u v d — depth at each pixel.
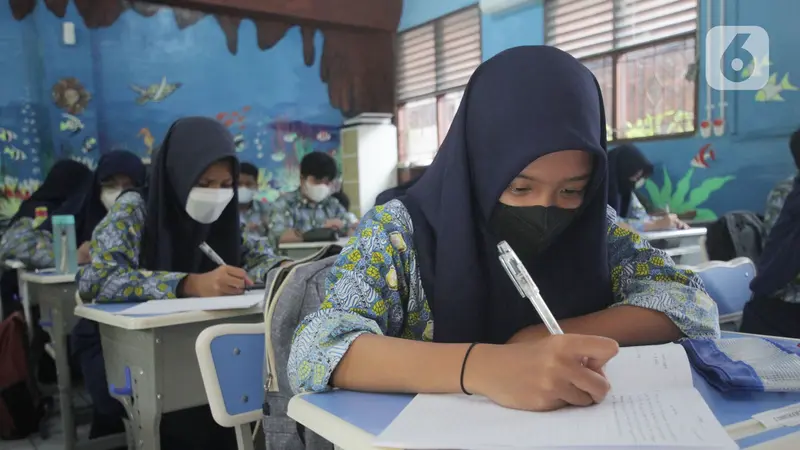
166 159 1.96
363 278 0.87
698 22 4.06
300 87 5.88
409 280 0.91
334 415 0.66
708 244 3.26
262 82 5.69
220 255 2.08
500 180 0.83
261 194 5.71
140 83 5.11
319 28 5.94
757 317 1.94
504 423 0.59
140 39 5.09
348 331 0.79
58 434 2.62
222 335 1.11
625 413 0.60
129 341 1.57
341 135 6.10
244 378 1.12
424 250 0.91
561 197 0.86
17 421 2.57
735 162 3.96
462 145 0.89
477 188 0.88
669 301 0.92
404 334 0.93
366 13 6.07
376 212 0.95
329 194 4.92
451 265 0.87
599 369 0.66
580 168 0.83
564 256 0.94
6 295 3.36
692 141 4.16
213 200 1.93
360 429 0.61
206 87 5.42
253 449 1.14
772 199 3.06
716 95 4.01
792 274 1.87
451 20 5.74
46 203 3.33
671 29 4.21
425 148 6.14
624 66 4.52
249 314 1.57
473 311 0.87
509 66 0.86
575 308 0.95
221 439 1.77
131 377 1.58
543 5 4.98
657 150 4.36
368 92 6.25
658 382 0.71
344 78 6.11
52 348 2.41
